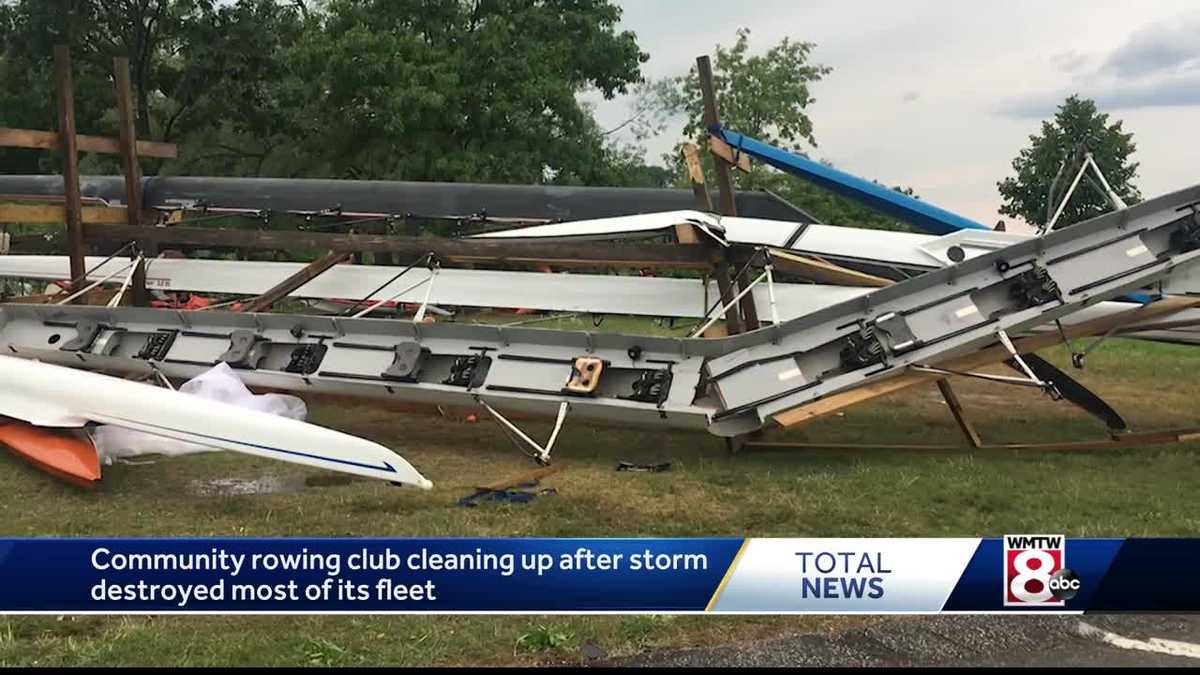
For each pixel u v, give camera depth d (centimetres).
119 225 1082
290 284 1017
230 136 3428
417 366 772
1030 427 912
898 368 699
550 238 958
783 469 715
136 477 688
